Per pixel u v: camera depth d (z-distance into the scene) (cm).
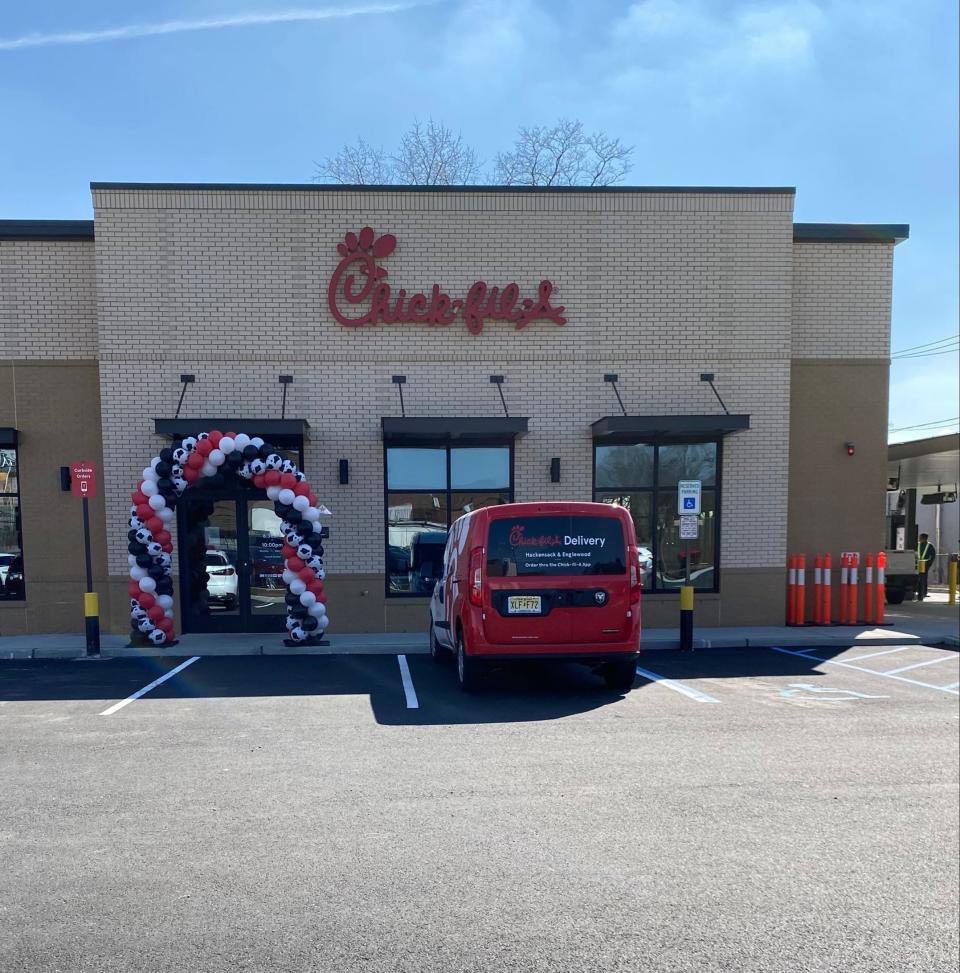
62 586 1252
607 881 381
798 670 938
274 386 1234
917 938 331
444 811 471
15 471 1257
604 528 794
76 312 1251
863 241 1335
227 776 538
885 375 1345
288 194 1228
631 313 1277
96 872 392
